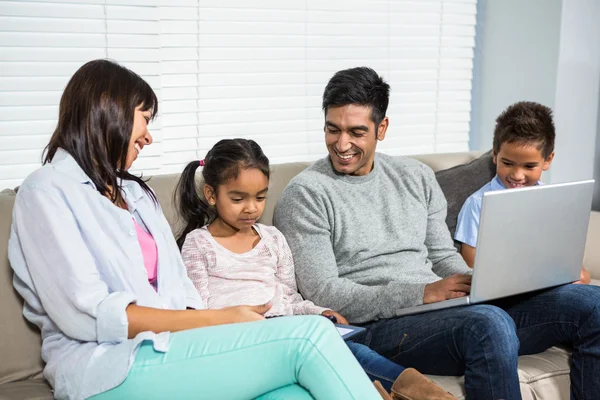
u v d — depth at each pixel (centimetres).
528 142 204
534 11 268
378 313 176
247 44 240
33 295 148
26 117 205
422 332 168
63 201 142
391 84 273
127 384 133
